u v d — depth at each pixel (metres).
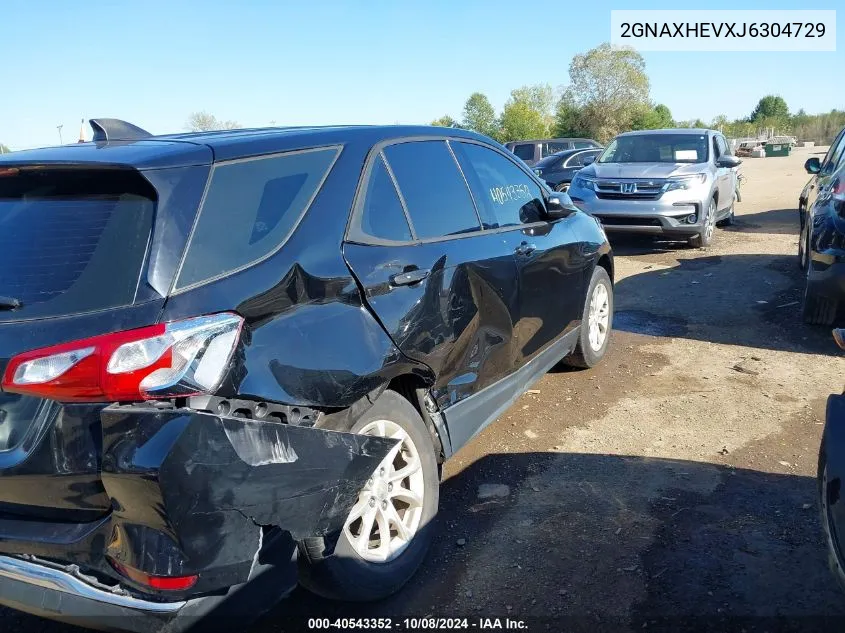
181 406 2.11
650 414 4.70
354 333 2.68
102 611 2.12
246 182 2.55
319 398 2.46
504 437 4.46
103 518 2.14
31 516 2.27
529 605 2.88
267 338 2.34
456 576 3.11
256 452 2.18
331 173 2.91
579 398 5.02
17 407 2.21
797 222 12.92
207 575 2.07
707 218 10.30
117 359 2.04
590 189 10.55
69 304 2.16
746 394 4.97
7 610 3.04
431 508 3.15
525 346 4.16
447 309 3.27
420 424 3.13
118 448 2.02
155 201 2.28
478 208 3.87
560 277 4.62
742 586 2.91
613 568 3.08
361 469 2.54
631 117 61.03
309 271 2.58
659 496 3.66
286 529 2.28
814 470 3.85
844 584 2.46
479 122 78.69
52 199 2.47
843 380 5.15
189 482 2.01
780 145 42.31
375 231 3.00
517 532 3.41
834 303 5.68
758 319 6.73
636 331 6.57
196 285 2.22
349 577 2.67
